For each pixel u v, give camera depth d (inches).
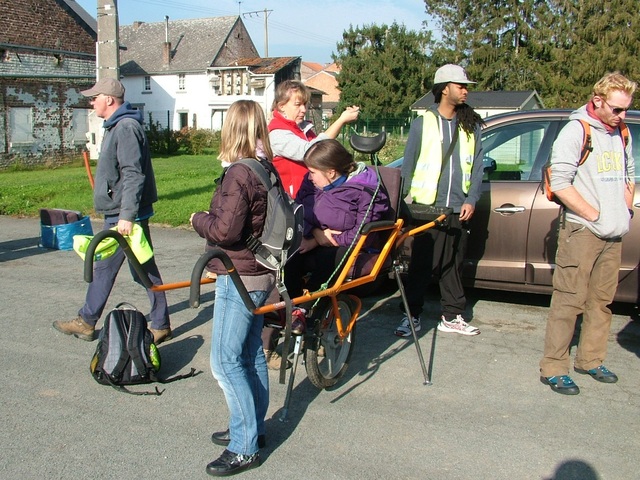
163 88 2138.3
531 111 233.0
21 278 283.9
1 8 1035.9
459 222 203.3
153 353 173.2
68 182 689.6
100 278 199.8
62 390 170.2
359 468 133.6
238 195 121.3
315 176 163.6
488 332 213.9
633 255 208.5
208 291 265.0
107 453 139.1
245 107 127.8
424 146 202.1
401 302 243.0
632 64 1850.4
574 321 168.1
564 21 2121.1
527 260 221.5
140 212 195.6
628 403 162.9
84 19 1187.3
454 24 2374.5
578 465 134.9
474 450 140.5
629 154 168.4
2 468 132.6
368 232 150.5
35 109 1093.8
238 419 131.2
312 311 158.2
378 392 169.6
